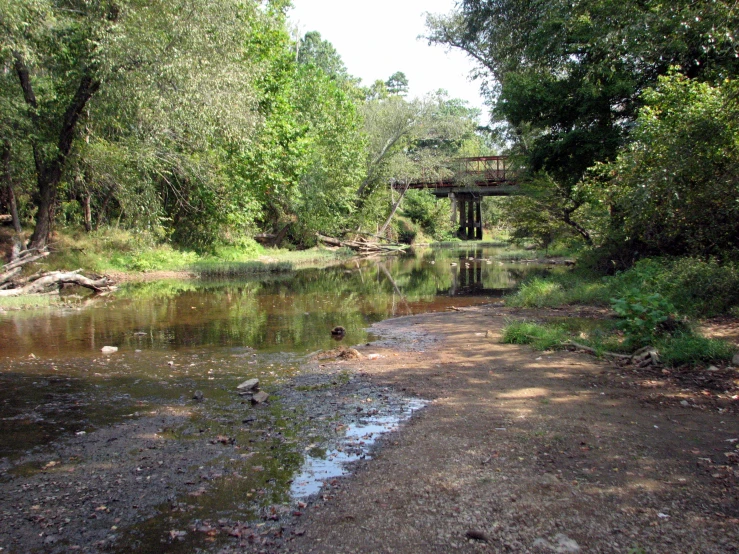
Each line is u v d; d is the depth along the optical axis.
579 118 17.77
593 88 16.02
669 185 10.33
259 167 22.64
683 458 4.02
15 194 19.38
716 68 13.45
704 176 10.50
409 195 56.25
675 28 9.75
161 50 14.86
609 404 5.32
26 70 16.08
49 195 17.75
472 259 32.69
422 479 3.86
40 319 11.66
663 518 3.23
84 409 5.61
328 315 12.53
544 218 22.59
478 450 4.32
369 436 4.78
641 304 7.34
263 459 4.31
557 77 19.14
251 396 6.02
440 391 6.08
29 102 16.41
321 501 3.60
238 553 3.04
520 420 4.96
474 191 45.25
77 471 4.13
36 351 8.54
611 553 2.92
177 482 3.93
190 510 3.53
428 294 16.75
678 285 10.56
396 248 42.75
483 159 42.66
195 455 4.40
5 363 7.70
